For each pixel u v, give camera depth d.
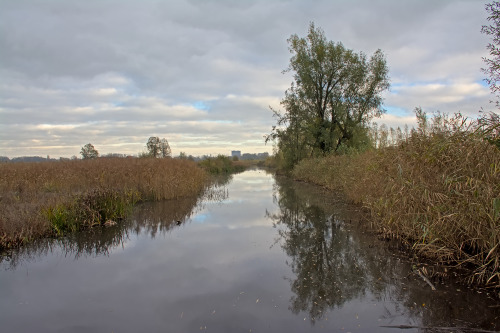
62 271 5.77
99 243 7.48
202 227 9.09
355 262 6.00
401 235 7.10
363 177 10.99
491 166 4.88
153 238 7.93
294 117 27.05
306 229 8.69
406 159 7.41
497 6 7.35
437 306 4.18
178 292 4.86
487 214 4.65
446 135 6.64
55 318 4.13
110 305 4.46
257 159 92.94
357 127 24.59
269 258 6.39
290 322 3.93
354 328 3.75
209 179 25.48
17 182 12.90
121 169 15.58
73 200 9.41
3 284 5.21
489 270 4.80
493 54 7.60
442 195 5.73
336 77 24.72
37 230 7.64
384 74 23.86
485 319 3.79
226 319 4.04
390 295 4.59
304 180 24.78
